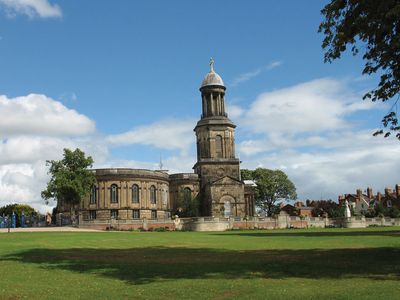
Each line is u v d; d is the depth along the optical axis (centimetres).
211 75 10838
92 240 4347
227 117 10775
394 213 10706
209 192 9919
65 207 9750
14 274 2159
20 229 7219
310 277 1933
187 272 2128
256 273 2062
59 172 8512
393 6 2023
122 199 9675
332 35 2381
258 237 4747
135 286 1805
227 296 1584
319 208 13738
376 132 2414
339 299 1481
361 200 14225
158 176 10188
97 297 1611
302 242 3847
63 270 2280
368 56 2320
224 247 3478
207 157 10494
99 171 9725
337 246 3344
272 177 13038
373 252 2778
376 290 1596
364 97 2395
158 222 8162
